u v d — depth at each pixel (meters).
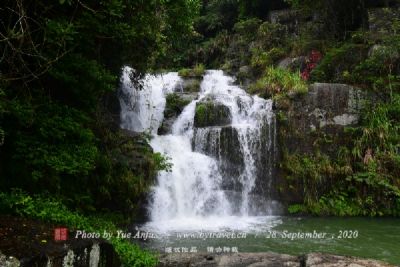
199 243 7.38
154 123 12.30
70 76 5.79
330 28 15.55
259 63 15.88
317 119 11.64
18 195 5.35
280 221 9.56
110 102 10.34
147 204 9.11
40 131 5.54
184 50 19.64
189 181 10.27
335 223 9.37
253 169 11.07
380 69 12.55
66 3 5.77
